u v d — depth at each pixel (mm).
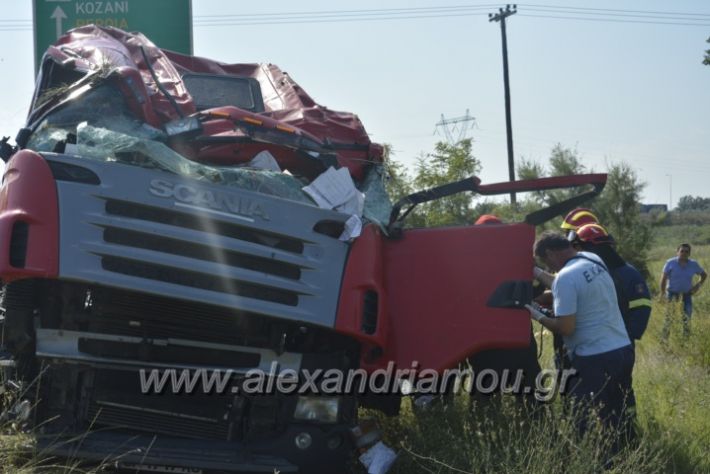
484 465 5480
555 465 5328
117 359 5215
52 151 5395
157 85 6348
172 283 4988
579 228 7215
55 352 5160
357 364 5508
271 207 5164
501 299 5441
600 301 6070
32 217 4750
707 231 57438
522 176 23781
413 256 5637
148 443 5156
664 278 14391
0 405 5500
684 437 6527
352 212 5531
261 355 5328
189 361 5289
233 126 5984
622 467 5512
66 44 7375
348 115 7355
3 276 4750
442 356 5461
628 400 6148
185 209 4996
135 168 4984
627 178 23438
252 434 5316
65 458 5047
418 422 6129
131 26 13852
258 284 5086
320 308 5176
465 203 15078
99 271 4852
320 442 5336
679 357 10461
